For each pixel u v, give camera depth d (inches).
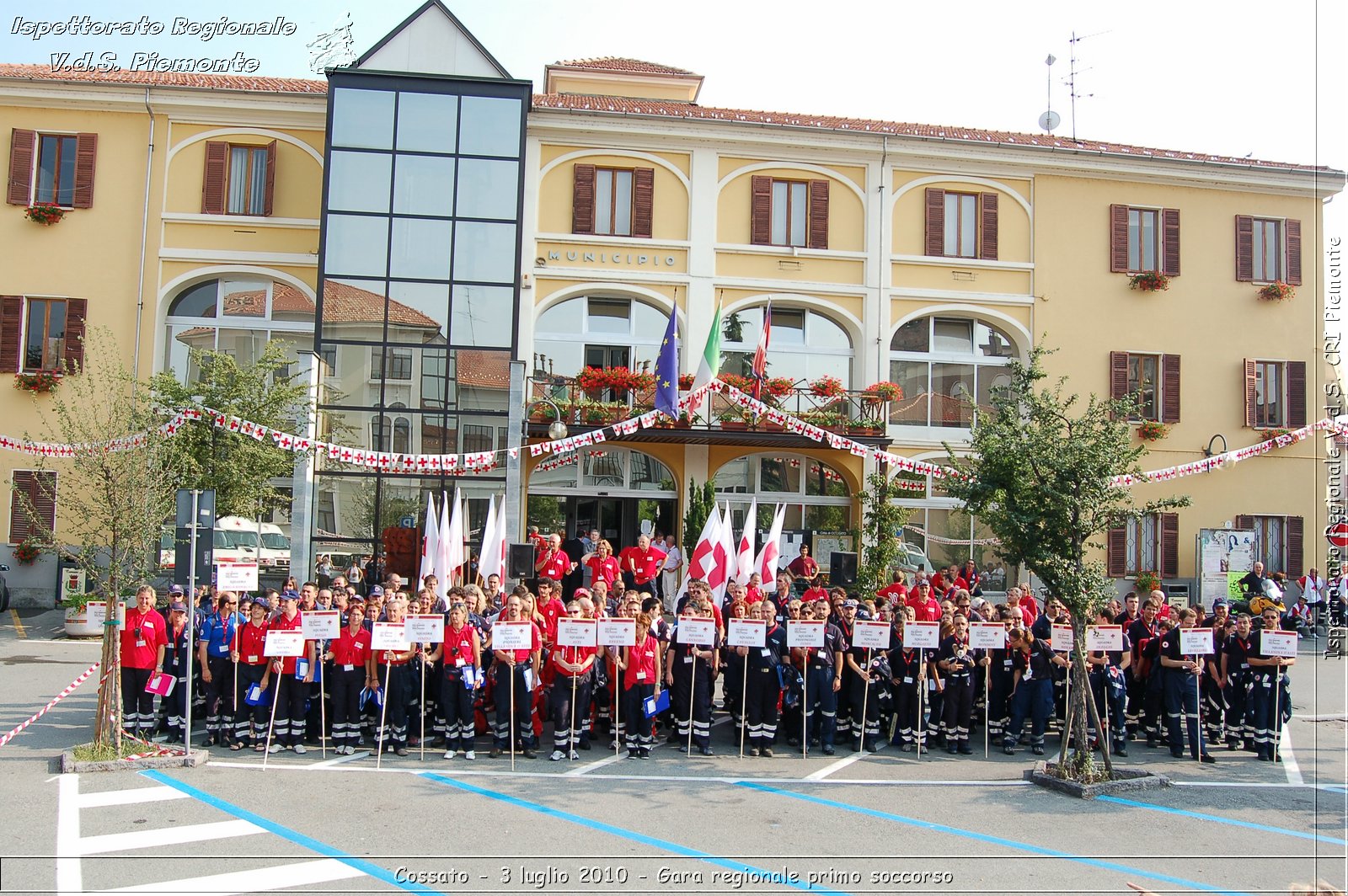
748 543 607.2
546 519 916.6
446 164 844.0
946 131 1020.5
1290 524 1000.9
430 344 828.0
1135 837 350.9
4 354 882.8
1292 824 372.5
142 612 461.1
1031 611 568.1
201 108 911.0
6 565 866.8
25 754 433.4
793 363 966.4
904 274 970.7
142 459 446.9
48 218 892.6
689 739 466.3
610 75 1123.3
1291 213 1026.7
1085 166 989.8
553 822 349.1
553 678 459.5
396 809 359.9
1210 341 1004.6
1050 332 981.8
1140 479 512.4
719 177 956.0
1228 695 515.8
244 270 908.0
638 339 946.1
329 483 797.9
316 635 442.3
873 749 486.3
